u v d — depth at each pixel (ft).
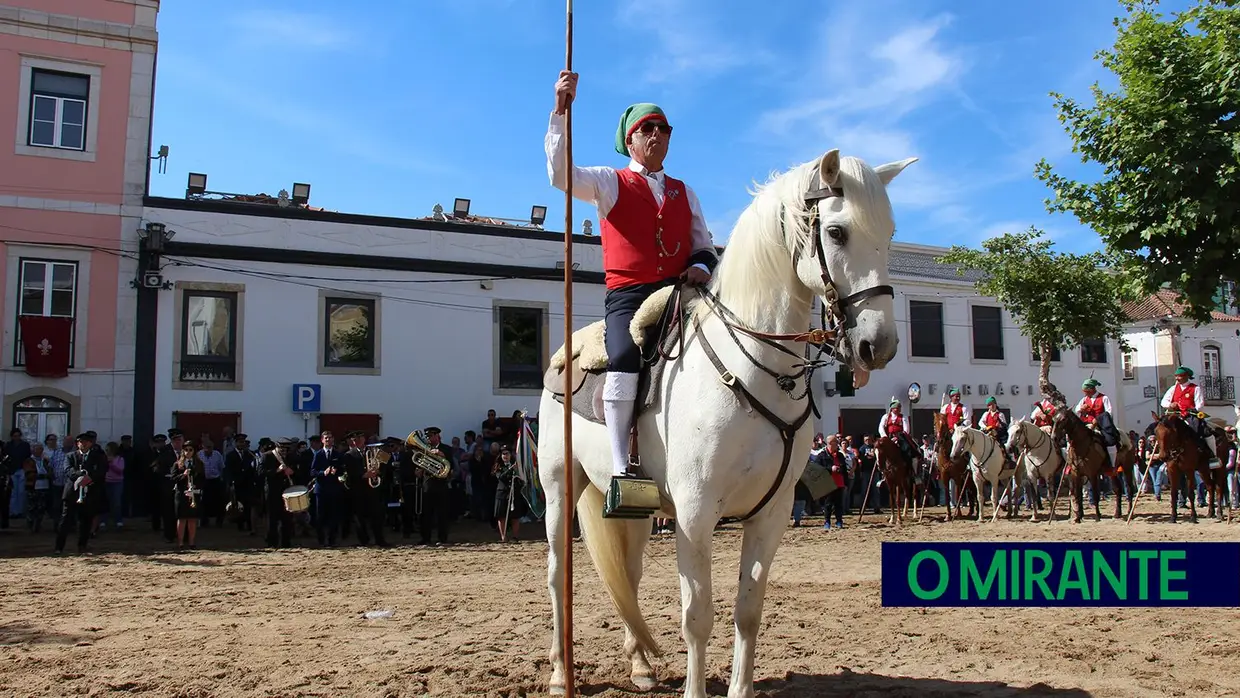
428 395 75.46
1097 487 58.90
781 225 13.30
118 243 67.77
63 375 65.36
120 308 67.41
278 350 71.10
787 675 17.26
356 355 74.02
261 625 24.03
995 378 98.99
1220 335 120.37
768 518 13.57
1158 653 18.90
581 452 15.88
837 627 22.54
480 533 58.18
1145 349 118.01
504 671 17.79
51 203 66.49
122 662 19.11
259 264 71.00
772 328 13.19
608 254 15.16
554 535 17.12
